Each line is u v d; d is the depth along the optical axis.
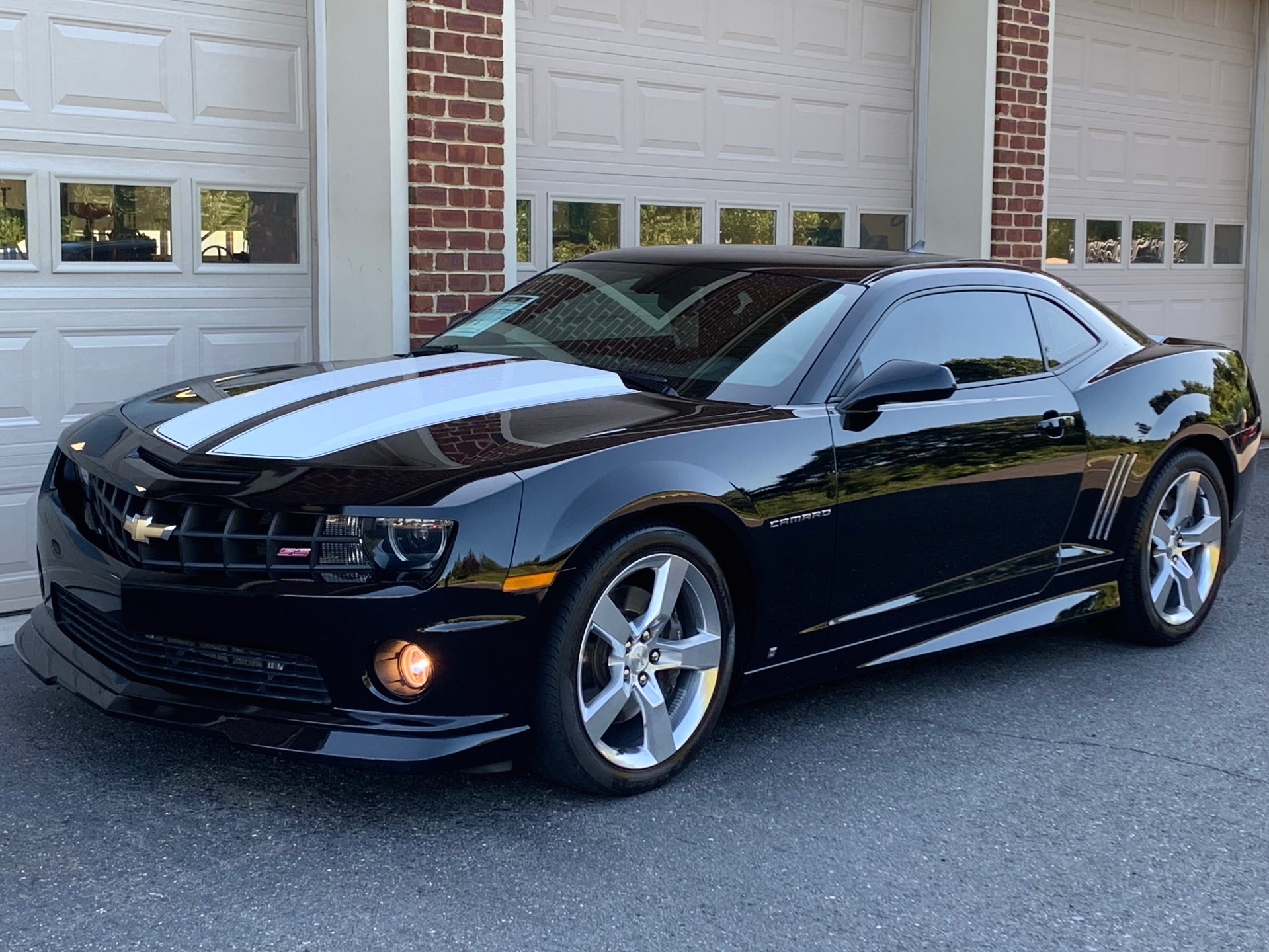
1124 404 4.69
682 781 3.53
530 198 6.71
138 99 5.36
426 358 4.11
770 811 3.36
